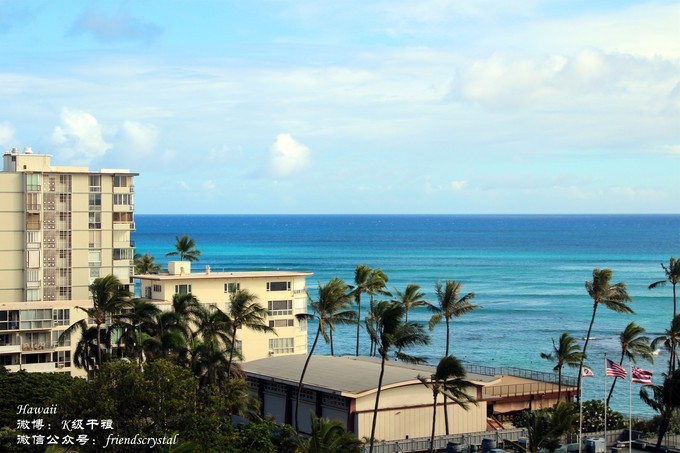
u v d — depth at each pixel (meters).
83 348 103.81
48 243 131.00
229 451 72.31
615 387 145.25
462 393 90.19
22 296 129.12
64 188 132.12
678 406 92.00
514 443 82.44
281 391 104.62
